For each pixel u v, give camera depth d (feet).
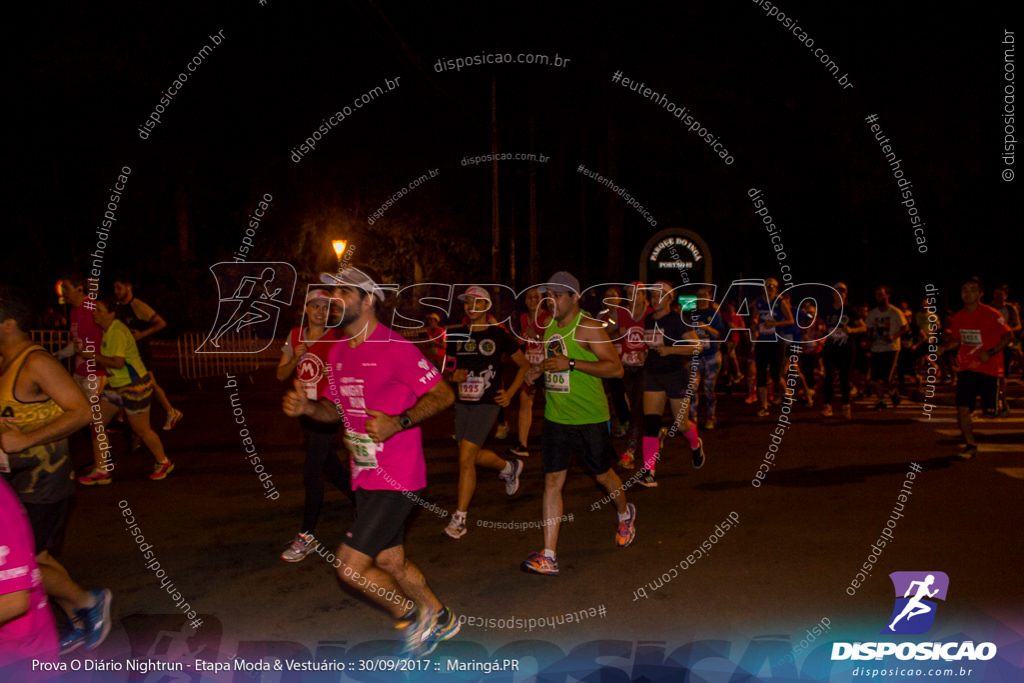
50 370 12.28
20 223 86.58
